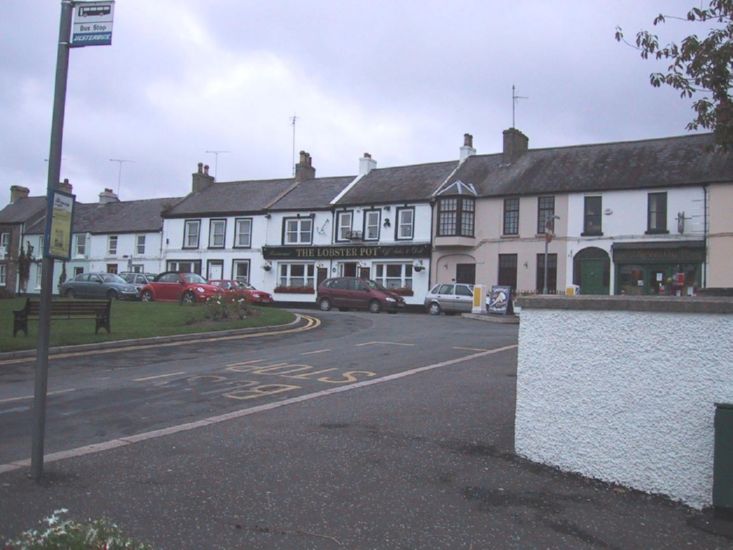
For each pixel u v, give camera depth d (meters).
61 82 5.20
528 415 5.81
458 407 7.88
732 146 7.41
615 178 29.14
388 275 34.78
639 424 5.15
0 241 52.16
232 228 40.56
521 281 30.72
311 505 4.72
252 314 20.89
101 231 46.25
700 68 7.04
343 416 7.45
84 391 9.23
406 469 5.56
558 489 5.15
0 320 17.69
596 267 29.00
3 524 4.29
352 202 36.16
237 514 4.53
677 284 25.08
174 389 9.38
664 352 5.06
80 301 15.07
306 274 37.56
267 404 8.21
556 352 5.65
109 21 5.18
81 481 5.16
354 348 14.30
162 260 43.12
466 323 22.45
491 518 4.56
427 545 4.11
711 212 26.55
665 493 4.98
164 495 4.87
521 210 31.02
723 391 4.79
